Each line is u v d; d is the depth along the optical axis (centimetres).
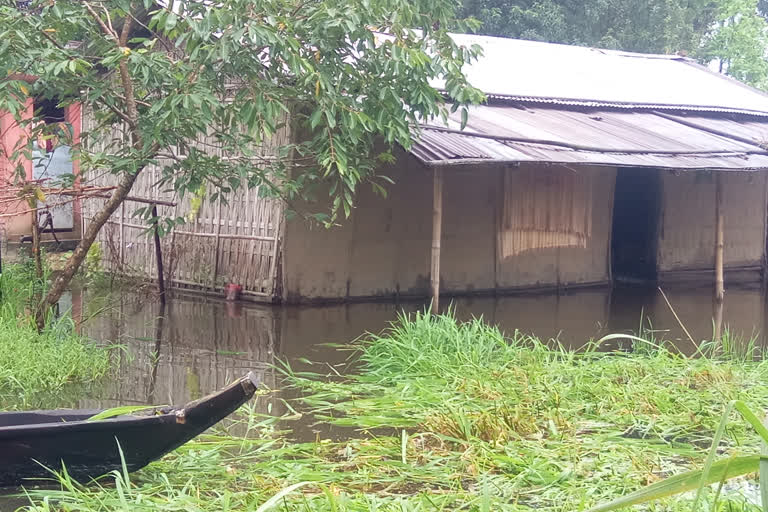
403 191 1241
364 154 952
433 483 530
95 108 924
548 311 1215
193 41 756
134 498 483
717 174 1327
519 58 1666
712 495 478
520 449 590
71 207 1526
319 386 761
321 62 863
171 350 913
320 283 1184
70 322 889
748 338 1061
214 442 603
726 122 1623
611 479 527
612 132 1331
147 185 1299
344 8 800
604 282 1473
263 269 1177
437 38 881
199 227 1247
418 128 962
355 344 952
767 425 255
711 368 813
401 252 1250
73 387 756
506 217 1331
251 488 504
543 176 1361
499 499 491
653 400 718
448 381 766
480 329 891
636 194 1581
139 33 1233
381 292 1238
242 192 1197
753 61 3138
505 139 1132
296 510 450
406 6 825
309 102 895
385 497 500
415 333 866
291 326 1041
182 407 522
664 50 2775
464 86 885
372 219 1216
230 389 489
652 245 1553
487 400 707
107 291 1263
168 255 1278
